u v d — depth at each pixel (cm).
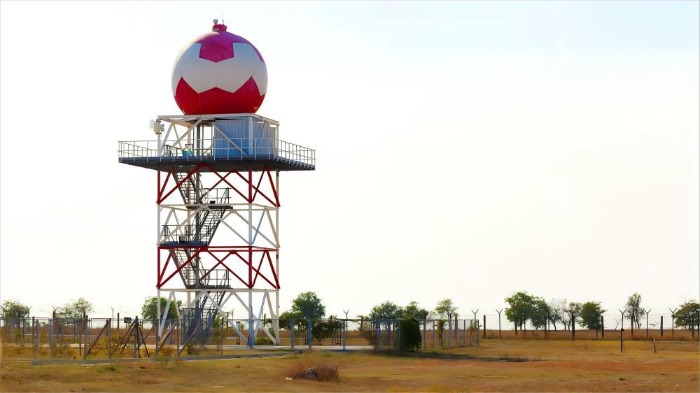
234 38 9388
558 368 7050
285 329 11031
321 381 6044
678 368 7012
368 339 9312
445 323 11031
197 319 8281
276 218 9588
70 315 11869
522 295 14638
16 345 8169
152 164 9188
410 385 5831
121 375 6022
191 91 9262
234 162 9162
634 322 14025
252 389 5572
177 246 9175
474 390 5547
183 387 5569
